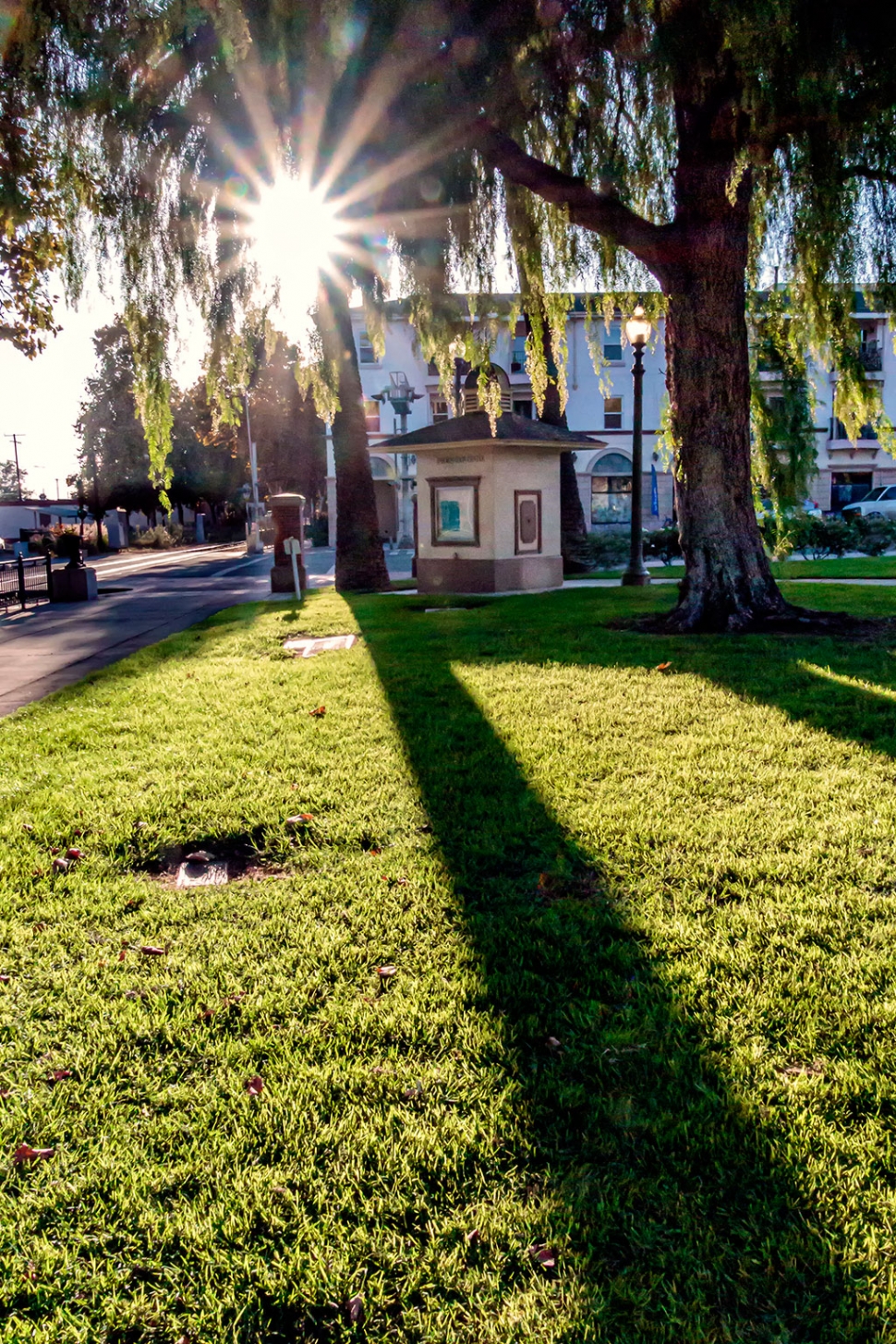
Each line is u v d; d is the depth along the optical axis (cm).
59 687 967
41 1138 259
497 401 1389
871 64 926
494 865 432
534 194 1223
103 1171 244
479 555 1691
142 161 1080
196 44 1029
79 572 2102
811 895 387
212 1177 241
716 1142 243
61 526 5928
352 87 996
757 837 447
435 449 1684
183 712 768
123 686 905
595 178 1118
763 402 1311
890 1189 227
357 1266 211
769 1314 195
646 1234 216
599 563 2436
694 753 587
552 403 2341
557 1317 195
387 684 841
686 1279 203
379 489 5241
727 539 1116
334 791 539
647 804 498
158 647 1205
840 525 2506
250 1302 204
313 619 1397
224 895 413
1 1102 273
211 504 8669
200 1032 304
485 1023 303
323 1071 281
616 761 576
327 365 1478
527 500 1706
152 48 1010
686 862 423
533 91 1007
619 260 1290
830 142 966
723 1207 224
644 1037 291
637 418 1784
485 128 1043
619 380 4322
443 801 514
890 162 1037
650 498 4356
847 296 1164
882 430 1260
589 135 1080
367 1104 266
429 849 450
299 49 965
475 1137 250
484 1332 193
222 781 569
